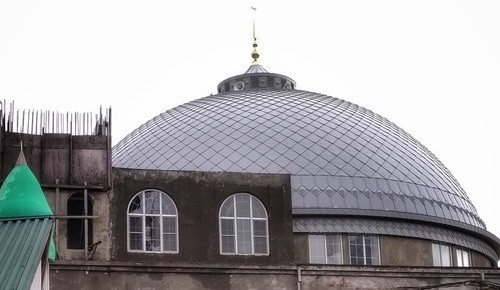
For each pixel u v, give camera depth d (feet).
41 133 120.37
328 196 145.07
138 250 118.93
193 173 122.62
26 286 76.84
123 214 119.44
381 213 145.28
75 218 116.78
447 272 128.36
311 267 123.34
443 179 159.43
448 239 151.12
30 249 80.79
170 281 118.42
